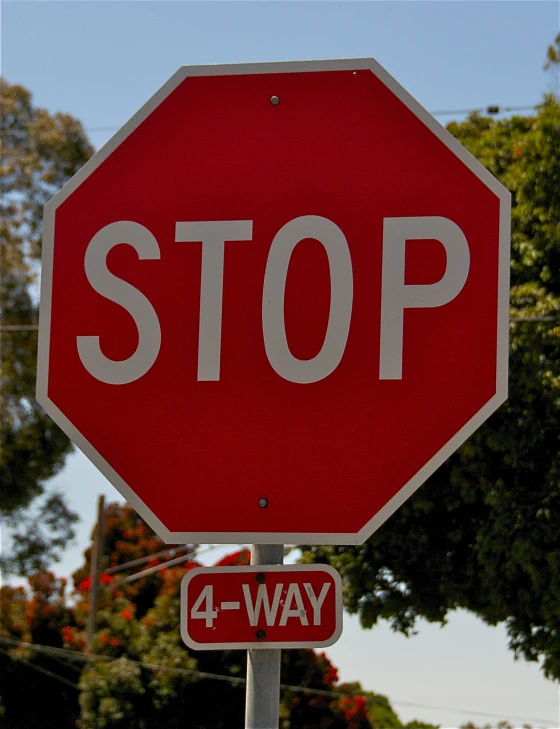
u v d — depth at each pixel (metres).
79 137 22.91
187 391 2.41
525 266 9.65
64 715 18.08
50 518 22.61
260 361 2.40
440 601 9.60
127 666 15.90
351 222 2.44
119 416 2.42
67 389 2.45
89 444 2.42
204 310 2.44
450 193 2.42
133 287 2.47
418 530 9.34
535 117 10.80
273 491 2.35
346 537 2.32
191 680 15.98
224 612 2.25
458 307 2.36
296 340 2.40
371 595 9.67
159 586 20.23
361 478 2.34
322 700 17.86
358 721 17.86
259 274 2.44
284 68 2.54
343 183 2.46
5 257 21.80
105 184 2.53
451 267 2.38
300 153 2.49
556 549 8.77
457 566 9.39
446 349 2.35
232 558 14.84
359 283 2.40
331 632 2.23
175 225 2.49
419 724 21.23
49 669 18.20
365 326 2.38
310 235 2.44
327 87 2.52
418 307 2.38
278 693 2.24
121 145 2.54
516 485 8.98
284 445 2.37
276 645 2.23
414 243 2.41
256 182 2.49
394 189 2.44
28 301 21.98
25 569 22.22
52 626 18.41
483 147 10.71
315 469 2.35
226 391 2.40
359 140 2.48
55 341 2.47
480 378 2.33
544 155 9.65
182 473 2.39
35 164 22.23
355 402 2.36
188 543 2.36
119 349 2.45
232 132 2.53
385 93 2.50
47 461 22.41
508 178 9.92
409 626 9.67
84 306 2.48
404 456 2.33
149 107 2.56
